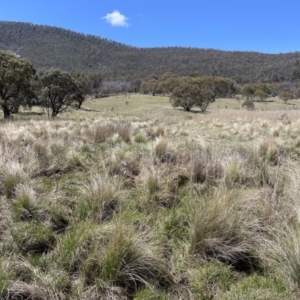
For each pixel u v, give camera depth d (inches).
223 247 100.3
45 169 178.7
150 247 99.0
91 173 171.3
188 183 159.9
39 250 104.9
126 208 131.3
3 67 1050.1
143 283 89.7
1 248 101.6
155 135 333.7
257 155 194.1
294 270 84.7
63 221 122.5
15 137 262.4
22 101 1162.6
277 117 682.2
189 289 87.7
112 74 6112.2
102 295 84.4
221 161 173.5
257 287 86.4
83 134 310.7
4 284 81.9
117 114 1729.8
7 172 148.3
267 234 108.7
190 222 118.2
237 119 615.5
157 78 5137.8
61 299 82.6
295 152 214.8
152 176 150.9
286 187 141.9
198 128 453.4
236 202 117.6
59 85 1234.6
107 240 102.0
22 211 122.1
